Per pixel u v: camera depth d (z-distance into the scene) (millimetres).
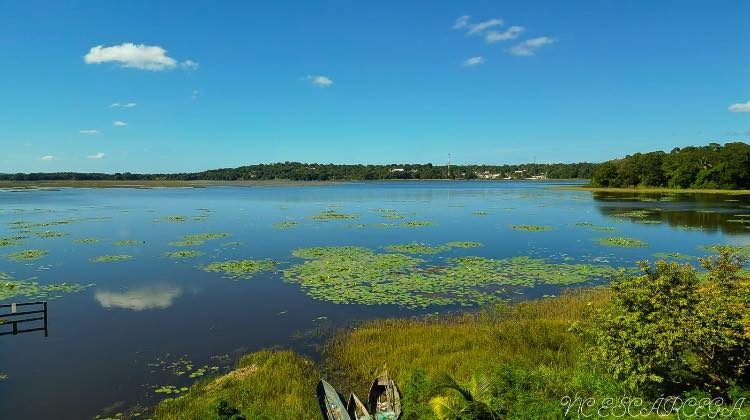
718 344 10055
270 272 30578
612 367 11227
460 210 76500
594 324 12219
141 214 71125
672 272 11133
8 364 16531
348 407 11805
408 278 28297
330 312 22078
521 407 10328
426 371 14375
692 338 10062
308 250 38188
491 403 10648
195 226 55750
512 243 41344
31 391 14516
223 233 49250
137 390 14609
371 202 98438
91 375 15633
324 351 17219
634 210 71062
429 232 49375
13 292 26047
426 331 18469
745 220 56219
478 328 18531
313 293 25328
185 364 16484
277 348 17750
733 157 115500
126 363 16578
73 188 182375
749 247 37406
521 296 24375
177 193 142875
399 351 16562
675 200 91000
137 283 27906
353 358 16219
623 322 11008
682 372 11227
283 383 14320
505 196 117500
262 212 74750
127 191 158500
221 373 15742
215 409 11195
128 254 37250
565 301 22047
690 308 10547
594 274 29062
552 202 92125
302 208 83000
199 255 36719
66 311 22703
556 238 44094
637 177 132875
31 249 39438
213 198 115625
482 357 14836
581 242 41594
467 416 9914
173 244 42031
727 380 10375
